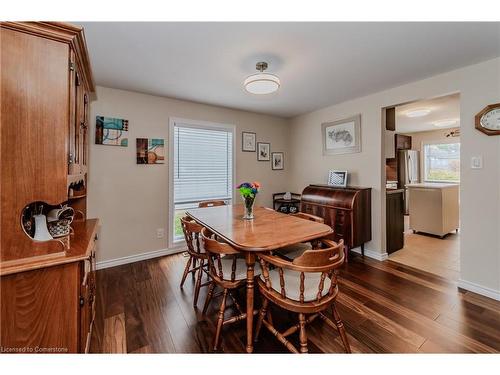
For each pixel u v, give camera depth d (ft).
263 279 5.26
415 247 11.77
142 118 10.08
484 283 7.14
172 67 7.54
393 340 5.26
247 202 7.16
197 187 11.85
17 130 3.58
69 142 4.09
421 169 20.47
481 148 7.13
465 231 7.50
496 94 6.87
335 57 6.87
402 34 5.71
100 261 9.32
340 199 10.09
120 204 9.72
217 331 5.07
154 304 6.79
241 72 7.92
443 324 5.82
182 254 10.93
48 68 3.76
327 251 4.28
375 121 10.21
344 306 6.63
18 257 3.61
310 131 13.60
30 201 3.67
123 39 5.91
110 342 5.22
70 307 3.88
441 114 14.06
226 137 12.74
